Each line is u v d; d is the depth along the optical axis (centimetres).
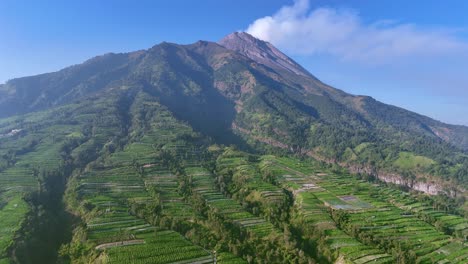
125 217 15538
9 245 12900
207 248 13425
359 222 16625
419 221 17375
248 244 13950
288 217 17400
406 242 14775
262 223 16238
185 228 14850
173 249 12912
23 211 15862
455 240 15350
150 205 17012
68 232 15325
